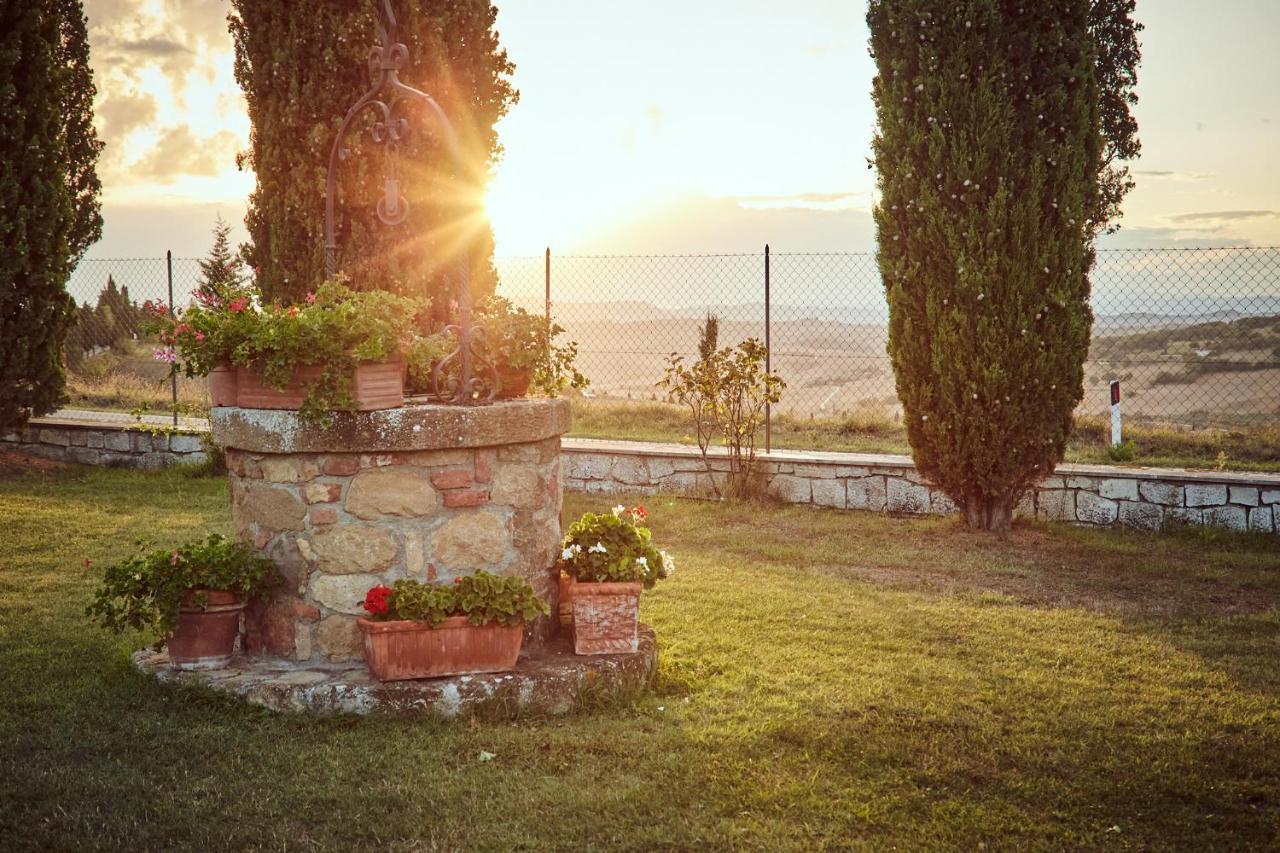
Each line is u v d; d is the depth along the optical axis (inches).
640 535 193.8
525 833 128.6
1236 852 126.1
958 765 149.8
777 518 352.8
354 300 176.7
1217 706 175.8
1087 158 313.1
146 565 176.7
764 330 416.8
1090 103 310.3
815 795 139.9
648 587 192.4
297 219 306.2
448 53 307.4
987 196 308.3
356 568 174.4
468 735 157.1
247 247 318.7
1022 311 309.1
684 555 300.8
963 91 305.1
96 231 477.4
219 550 175.8
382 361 174.1
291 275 307.9
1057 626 227.5
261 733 156.9
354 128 296.8
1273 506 315.9
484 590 169.3
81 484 395.2
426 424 172.6
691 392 388.2
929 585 267.0
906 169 313.6
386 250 305.1
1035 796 140.9
